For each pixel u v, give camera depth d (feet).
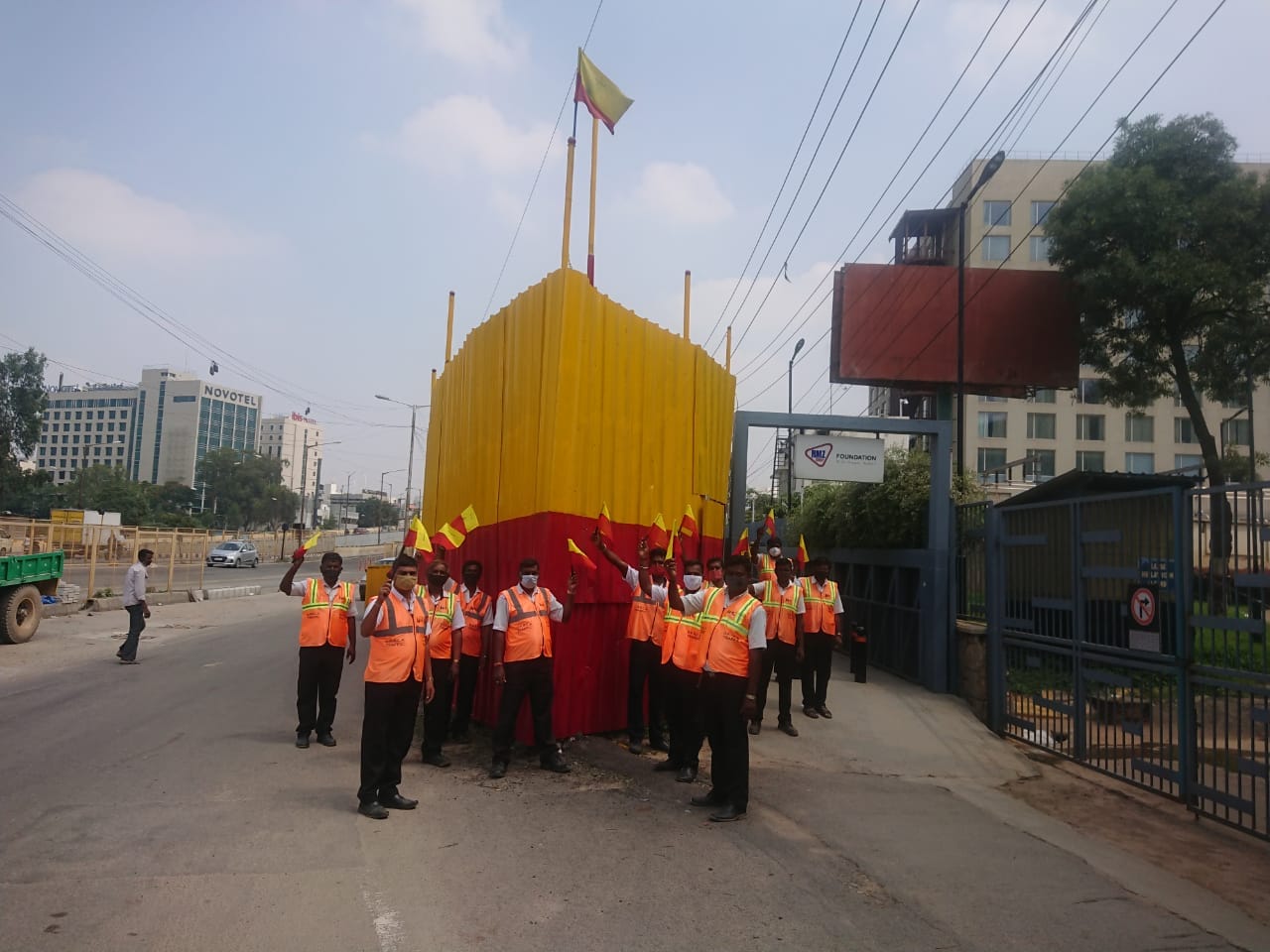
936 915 15.98
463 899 16.01
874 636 50.21
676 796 23.75
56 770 24.66
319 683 28.81
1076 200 66.54
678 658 25.63
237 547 179.83
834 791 24.90
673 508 34.99
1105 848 20.49
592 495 29.63
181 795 22.34
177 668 45.96
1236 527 22.88
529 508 29.22
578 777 25.43
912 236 127.65
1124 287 65.05
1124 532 27.09
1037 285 59.11
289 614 83.87
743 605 22.41
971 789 25.94
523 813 21.66
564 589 28.04
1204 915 16.43
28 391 139.54
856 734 32.55
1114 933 15.44
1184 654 24.23
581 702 29.35
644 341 33.14
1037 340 58.39
